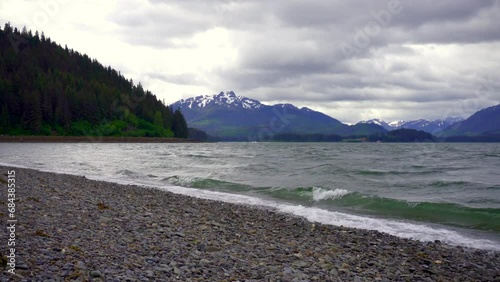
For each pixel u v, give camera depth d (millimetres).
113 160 53938
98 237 10047
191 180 28219
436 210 17797
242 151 89188
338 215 17109
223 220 14406
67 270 7223
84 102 143875
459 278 9430
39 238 9211
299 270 8984
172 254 9203
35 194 16500
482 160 59312
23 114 131125
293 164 46062
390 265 10141
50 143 129750
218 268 8508
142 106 170750
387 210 18266
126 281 7070
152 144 149250
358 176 33469
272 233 12914
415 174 35719
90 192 19062
